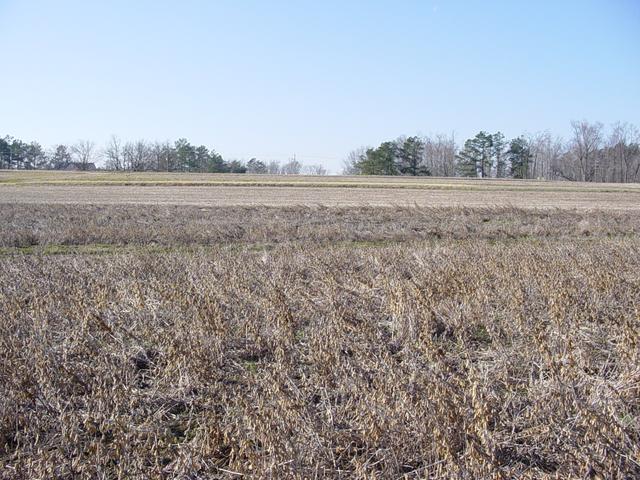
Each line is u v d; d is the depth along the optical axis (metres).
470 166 90.38
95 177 60.00
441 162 94.69
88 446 3.84
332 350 5.17
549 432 3.88
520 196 36.31
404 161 84.75
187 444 3.76
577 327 6.07
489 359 5.60
